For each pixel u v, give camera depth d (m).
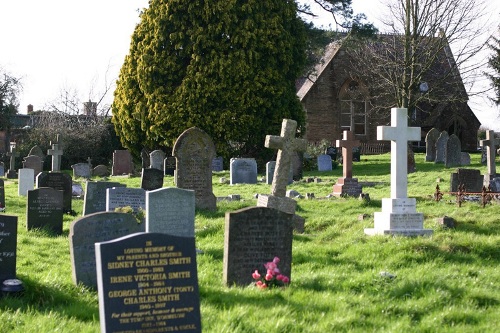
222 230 17.28
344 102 61.84
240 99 44.84
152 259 7.81
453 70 49.53
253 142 45.91
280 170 19.23
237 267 11.58
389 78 50.22
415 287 11.41
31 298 10.24
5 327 8.91
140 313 7.71
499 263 14.34
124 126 47.62
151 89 45.75
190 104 44.66
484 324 9.79
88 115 61.09
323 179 36.25
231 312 9.58
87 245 11.43
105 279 7.64
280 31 46.06
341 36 53.66
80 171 44.38
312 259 14.01
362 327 9.48
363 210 22.84
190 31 45.22
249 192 30.66
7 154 54.94
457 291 11.38
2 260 11.02
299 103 47.72
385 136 16.62
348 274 12.55
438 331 9.48
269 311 9.77
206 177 22.27
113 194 19.06
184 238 7.96
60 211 18.30
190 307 7.88
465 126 62.69
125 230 11.76
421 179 33.94
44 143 55.56
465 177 26.28
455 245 15.00
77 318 9.63
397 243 14.88
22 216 22.09
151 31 46.25
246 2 46.06
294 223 18.66
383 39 51.69
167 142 45.12
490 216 19.39
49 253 14.84
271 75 45.44
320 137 61.53
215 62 44.66
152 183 26.12
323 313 9.88
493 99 55.75
